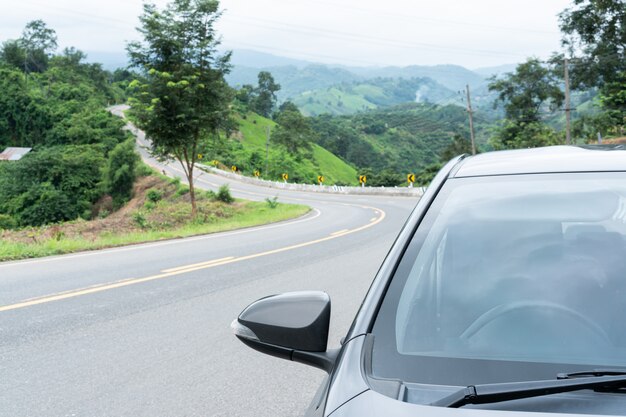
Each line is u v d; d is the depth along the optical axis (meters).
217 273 11.65
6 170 102.88
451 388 1.64
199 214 43.81
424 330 1.85
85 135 138.62
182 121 39.66
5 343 6.62
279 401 4.88
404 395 1.59
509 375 1.67
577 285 1.90
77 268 12.52
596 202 2.15
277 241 18.69
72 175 100.81
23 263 13.59
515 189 2.31
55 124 161.00
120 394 5.04
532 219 2.13
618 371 1.60
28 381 5.39
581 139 72.50
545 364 1.70
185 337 6.82
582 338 1.76
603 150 2.54
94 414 4.62
